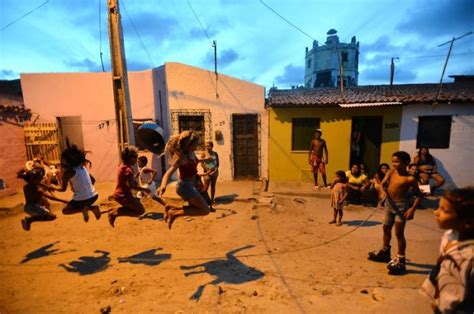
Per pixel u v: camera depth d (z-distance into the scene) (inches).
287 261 182.1
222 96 409.4
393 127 383.6
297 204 320.8
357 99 382.0
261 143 418.0
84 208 173.2
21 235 231.1
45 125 398.6
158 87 414.3
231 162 420.8
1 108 348.8
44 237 226.4
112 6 305.3
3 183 346.0
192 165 146.9
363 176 328.8
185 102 404.2
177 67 398.0
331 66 1659.7
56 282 157.5
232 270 169.8
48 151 402.6
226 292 144.7
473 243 64.2
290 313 126.4
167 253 195.0
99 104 418.3
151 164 423.2
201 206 150.1
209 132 413.1
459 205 64.5
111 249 202.7
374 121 420.5
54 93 412.8
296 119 405.1
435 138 378.0
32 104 410.9
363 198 326.3
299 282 155.1
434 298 72.6
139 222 259.3
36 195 177.9
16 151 372.8
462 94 378.6
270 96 448.5
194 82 403.2
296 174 413.4
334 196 254.8
